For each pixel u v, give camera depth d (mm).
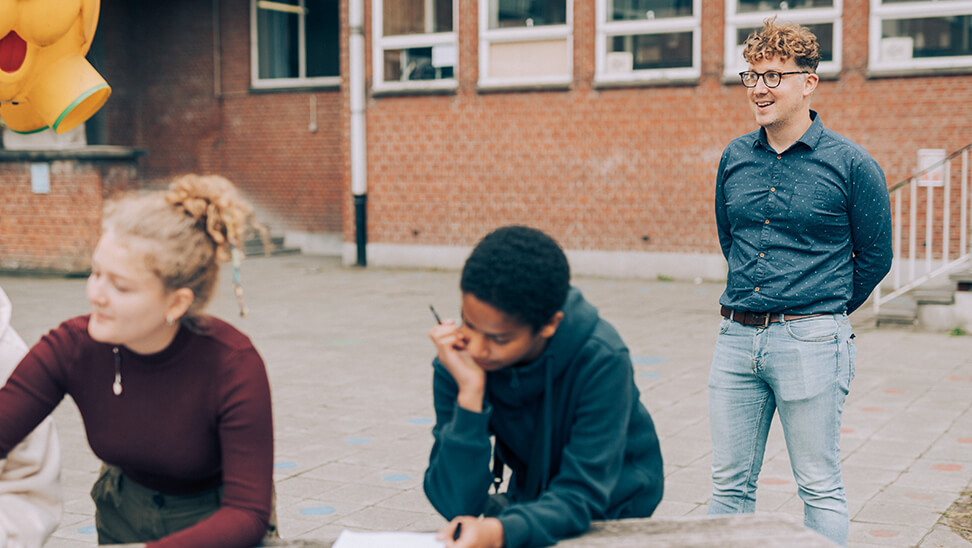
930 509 4656
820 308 3232
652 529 2121
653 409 6766
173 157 20750
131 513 2311
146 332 2027
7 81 2592
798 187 3240
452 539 1997
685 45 14219
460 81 15547
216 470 2240
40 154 16047
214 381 2109
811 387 3219
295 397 7301
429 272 15922
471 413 2111
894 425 6234
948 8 12703
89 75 2684
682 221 14359
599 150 14766
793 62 3205
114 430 2170
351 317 11375
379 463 5574
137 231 1980
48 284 15219
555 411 2189
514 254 1979
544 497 2092
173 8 20422
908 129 13000
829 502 3252
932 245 12852
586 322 2168
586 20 14656
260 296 13273
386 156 16281
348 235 16781
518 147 15289
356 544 1997
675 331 10148
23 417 2176
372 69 16219
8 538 2264
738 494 3473
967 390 7223
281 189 19875
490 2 15320
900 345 9141
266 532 2125
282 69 19859
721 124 14000
